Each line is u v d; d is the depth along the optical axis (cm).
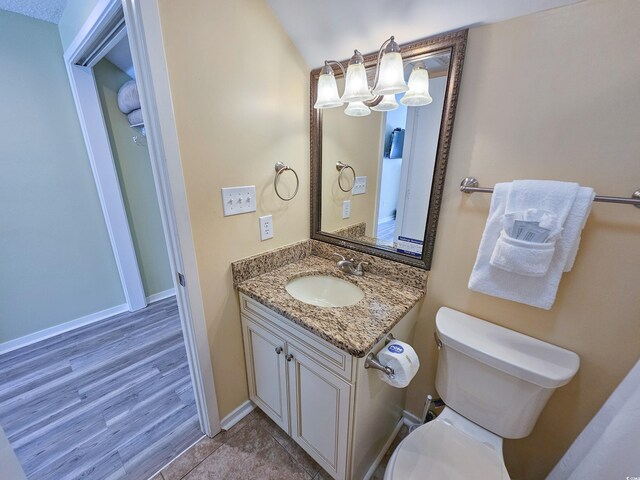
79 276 221
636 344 81
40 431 141
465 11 86
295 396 117
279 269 142
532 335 99
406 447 93
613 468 67
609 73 72
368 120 122
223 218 116
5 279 190
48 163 193
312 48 123
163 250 268
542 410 94
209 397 131
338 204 143
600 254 82
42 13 168
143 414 151
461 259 108
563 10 75
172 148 94
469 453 92
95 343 208
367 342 86
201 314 118
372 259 133
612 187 77
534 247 78
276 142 128
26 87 177
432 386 132
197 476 121
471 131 96
